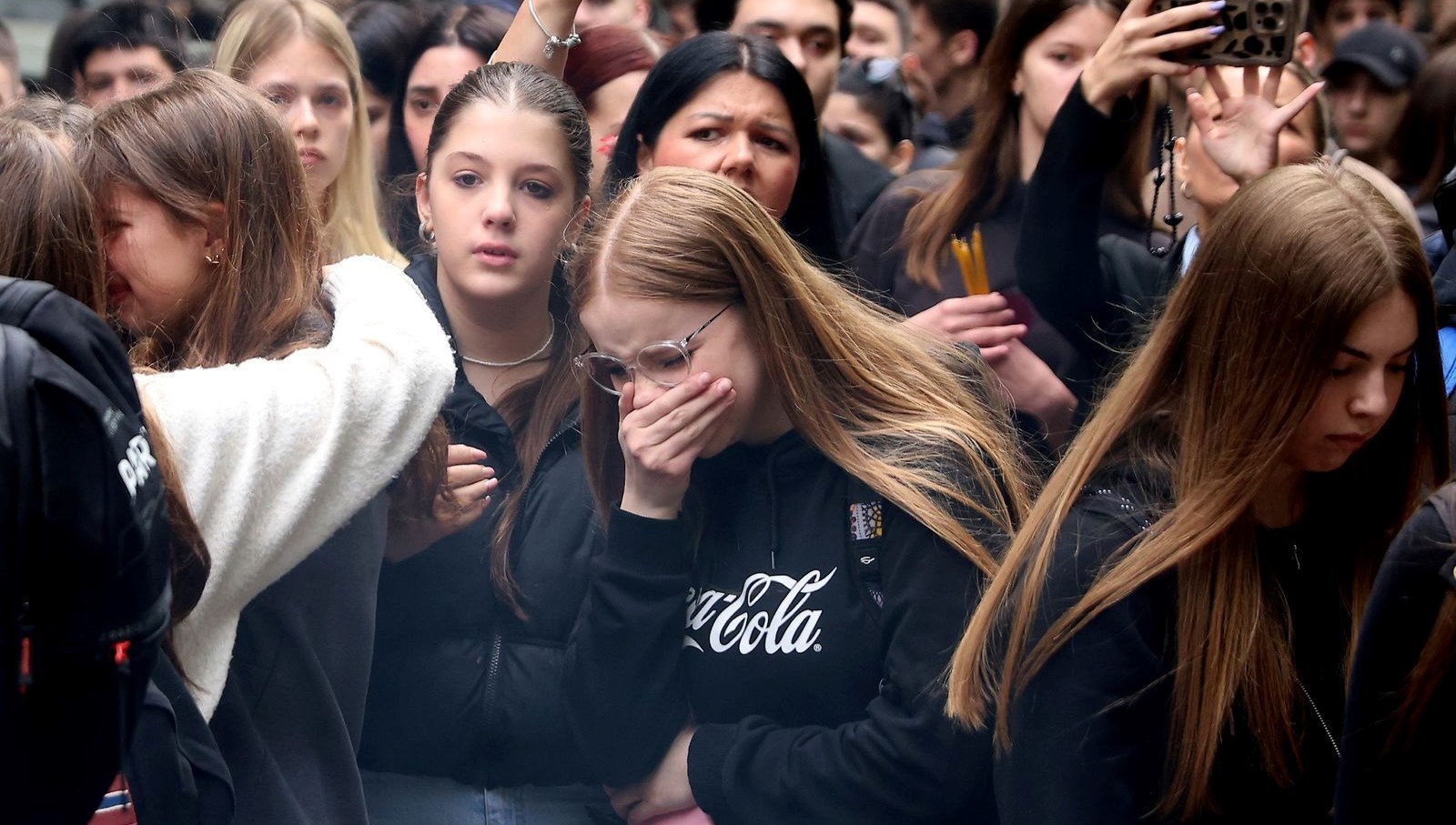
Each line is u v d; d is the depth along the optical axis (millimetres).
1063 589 1716
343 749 1898
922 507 1979
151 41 3629
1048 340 2730
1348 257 1599
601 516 2215
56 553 1276
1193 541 1654
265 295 1912
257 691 1853
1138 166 3016
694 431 2006
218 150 1880
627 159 2748
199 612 1729
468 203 2465
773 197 2689
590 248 2070
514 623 2271
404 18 3678
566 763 2258
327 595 1949
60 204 1627
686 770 2098
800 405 2047
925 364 2176
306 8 3148
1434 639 1374
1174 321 1744
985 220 2938
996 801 1828
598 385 2113
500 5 3611
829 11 3496
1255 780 1702
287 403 1756
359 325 1888
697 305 2006
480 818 2238
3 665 1262
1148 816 1702
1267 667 1689
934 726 1927
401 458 1860
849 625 2012
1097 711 1686
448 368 1906
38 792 1305
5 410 1257
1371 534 1799
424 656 2250
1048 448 2576
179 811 1582
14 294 1336
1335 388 1648
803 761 1979
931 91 4215
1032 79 2902
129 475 1335
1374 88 3873
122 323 1878
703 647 2078
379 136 3656
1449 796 1407
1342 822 1480
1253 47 2457
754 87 2660
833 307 2127
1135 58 2508
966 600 1969
